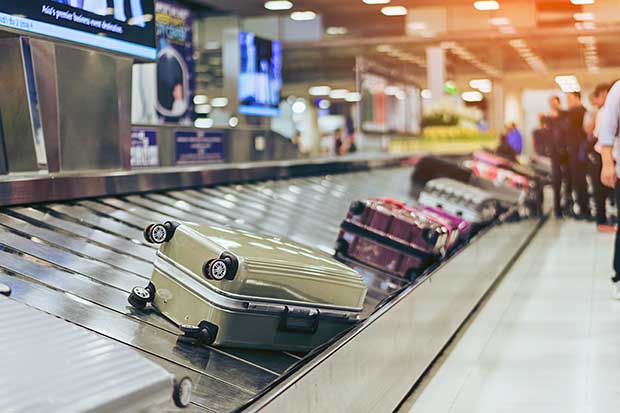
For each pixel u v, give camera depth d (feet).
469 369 14.49
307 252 10.55
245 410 6.13
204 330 8.81
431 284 13.42
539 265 26.50
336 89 79.46
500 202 26.30
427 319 13.25
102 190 16.11
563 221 40.34
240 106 50.47
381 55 57.72
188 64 44.47
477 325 17.97
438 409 12.21
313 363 7.58
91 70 17.92
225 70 50.98
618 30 53.67
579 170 40.50
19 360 5.58
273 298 9.11
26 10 15.26
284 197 22.88
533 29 55.36
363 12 59.06
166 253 9.70
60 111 17.20
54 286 10.08
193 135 33.32
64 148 17.37
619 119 19.33
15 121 16.15
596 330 17.46
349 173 32.24
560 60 64.90
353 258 16.02
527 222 32.09
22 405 4.96
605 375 14.12
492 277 22.09
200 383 8.14
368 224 15.94
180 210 17.47
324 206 23.27
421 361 13.14
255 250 9.38
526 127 79.51
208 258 9.09
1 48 15.94
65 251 11.76
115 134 18.70
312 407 7.52
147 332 9.15
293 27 60.13
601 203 35.42
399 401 11.63
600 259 27.53
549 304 20.25
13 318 6.37
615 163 20.65
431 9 57.21
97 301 9.89
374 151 48.75
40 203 14.19
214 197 20.01
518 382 13.75
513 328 17.70
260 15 59.77
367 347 9.47
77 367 5.64
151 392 5.60
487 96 69.21
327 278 9.78
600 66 66.39
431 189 25.12
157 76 41.98
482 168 33.55
